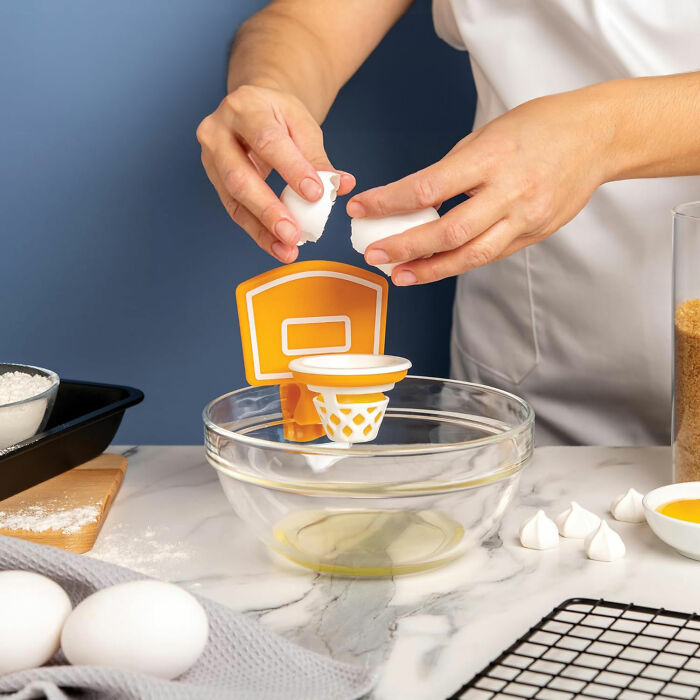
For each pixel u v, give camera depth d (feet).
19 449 2.77
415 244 2.41
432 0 4.59
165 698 1.73
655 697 1.80
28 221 5.22
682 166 2.84
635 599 2.33
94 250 5.26
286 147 2.59
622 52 3.66
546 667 1.96
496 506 2.46
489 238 2.49
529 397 4.42
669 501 2.68
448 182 2.41
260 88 2.92
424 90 5.07
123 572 2.10
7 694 1.76
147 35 4.99
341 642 2.16
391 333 5.36
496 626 2.22
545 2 3.81
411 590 2.42
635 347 3.98
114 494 3.04
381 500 2.35
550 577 2.48
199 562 2.60
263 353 2.77
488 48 3.97
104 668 1.75
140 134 5.11
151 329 5.36
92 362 5.40
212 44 5.00
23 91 5.05
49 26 4.98
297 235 2.57
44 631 1.93
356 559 2.43
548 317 4.16
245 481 2.40
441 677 2.00
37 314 5.34
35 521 2.70
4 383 3.18
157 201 5.20
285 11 4.10
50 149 5.13
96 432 3.08
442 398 2.86
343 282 2.79
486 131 2.56
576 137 2.59
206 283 5.30
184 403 5.46
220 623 2.03
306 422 2.80
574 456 3.41
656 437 4.22
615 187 3.77
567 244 3.94
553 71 3.89
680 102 2.71
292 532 2.46
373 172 5.19
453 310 4.95
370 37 4.26
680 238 2.78
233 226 5.22
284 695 1.86
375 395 2.59
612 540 2.57
